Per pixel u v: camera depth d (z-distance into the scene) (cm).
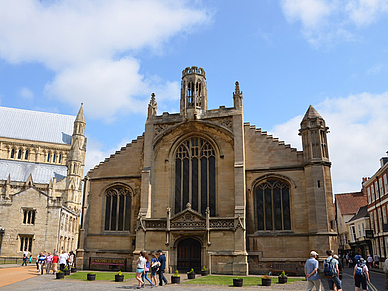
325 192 3934
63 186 10069
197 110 4525
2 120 11019
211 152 4456
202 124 4475
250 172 4294
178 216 4128
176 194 4447
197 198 4356
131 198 4612
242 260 3794
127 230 4528
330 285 1980
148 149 4578
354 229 7869
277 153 4269
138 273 2606
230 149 4356
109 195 4716
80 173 10612
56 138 11369
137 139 4816
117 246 4459
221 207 4197
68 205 9869
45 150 10894
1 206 6838
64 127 11856
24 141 10675
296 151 4209
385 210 5662
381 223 5888
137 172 4684
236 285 2756
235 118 4366
